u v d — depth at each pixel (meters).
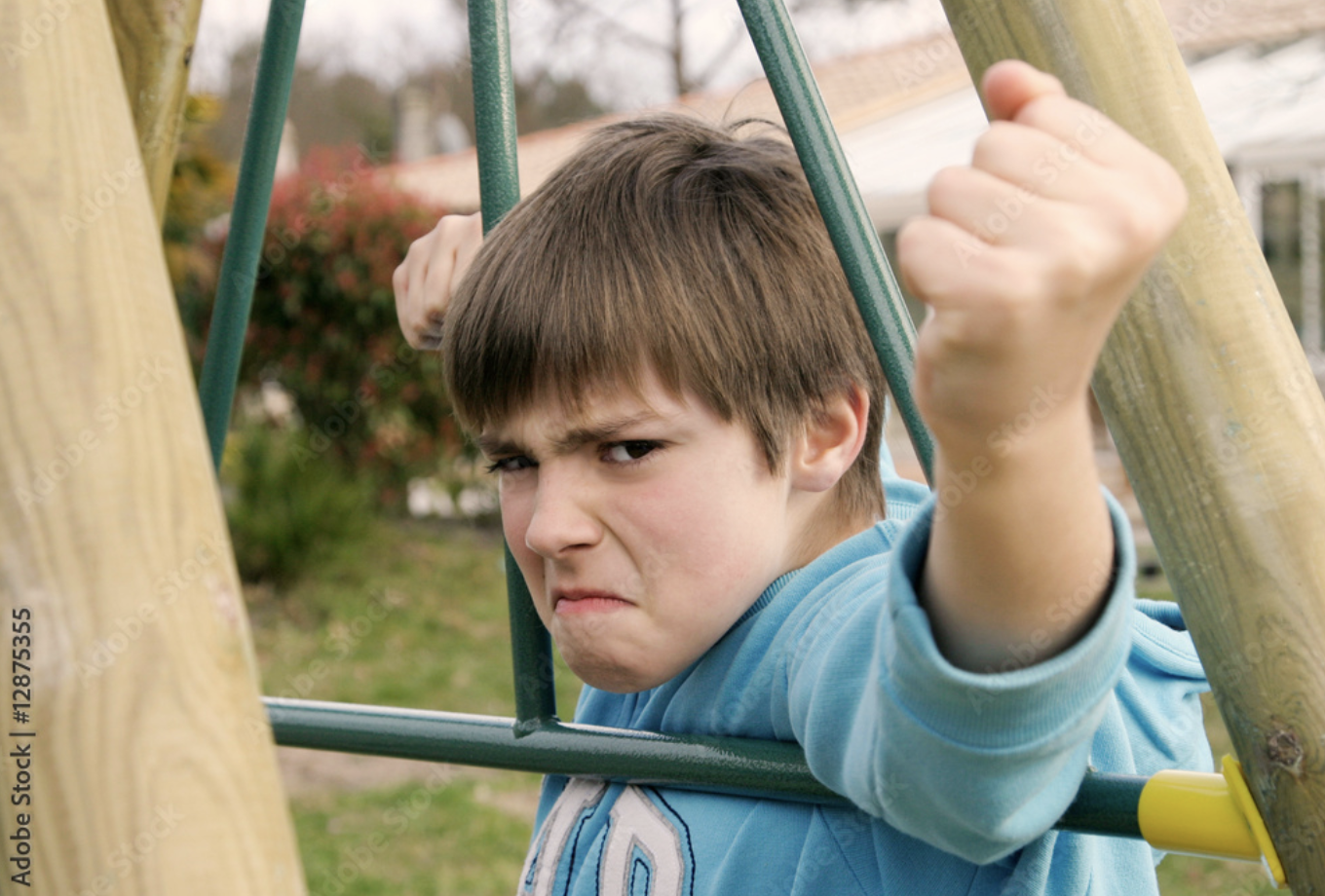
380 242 6.08
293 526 5.34
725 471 0.62
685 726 0.69
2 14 0.35
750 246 0.66
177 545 0.33
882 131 7.41
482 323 0.65
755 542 0.64
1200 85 6.37
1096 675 0.43
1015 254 0.35
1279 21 6.31
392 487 6.34
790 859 0.62
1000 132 0.37
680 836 0.67
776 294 0.66
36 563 0.31
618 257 0.63
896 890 0.59
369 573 5.51
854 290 0.60
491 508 6.54
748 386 0.63
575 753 0.66
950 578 0.43
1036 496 0.40
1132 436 0.47
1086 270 0.35
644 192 0.66
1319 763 0.44
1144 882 0.66
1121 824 0.51
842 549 0.66
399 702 3.94
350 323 6.13
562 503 0.62
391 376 6.16
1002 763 0.43
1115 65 0.46
